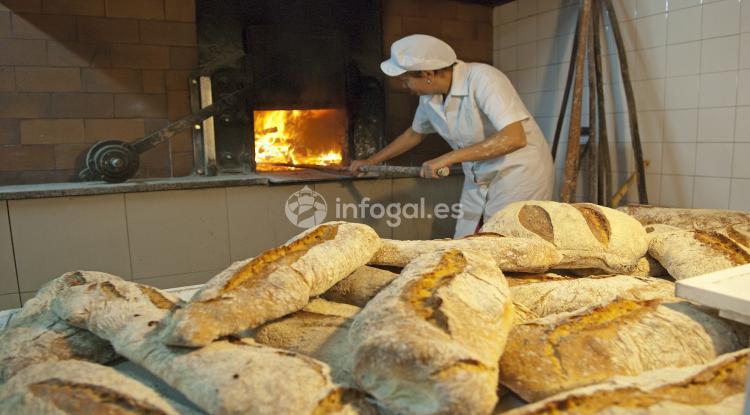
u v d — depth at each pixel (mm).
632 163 2938
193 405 726
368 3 3406
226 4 3119
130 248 2695
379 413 681
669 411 614
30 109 2846
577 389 683
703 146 2607
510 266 1102
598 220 1244
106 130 3000
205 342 757
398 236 3328
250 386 671
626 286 1050
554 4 3320
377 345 660
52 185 2729
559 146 3365
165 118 3113
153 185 2670
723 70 2490
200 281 2861
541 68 3475
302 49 3260
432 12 3654
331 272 987
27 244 2514
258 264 967
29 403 698
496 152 2275
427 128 2840
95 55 2930
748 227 1356
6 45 2766
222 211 2852
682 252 1141
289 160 3547
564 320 846
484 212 2641
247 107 3207
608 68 3006
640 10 2812
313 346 872
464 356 642
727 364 715
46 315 974
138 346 801
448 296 785
